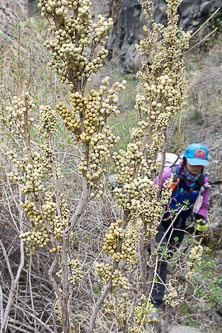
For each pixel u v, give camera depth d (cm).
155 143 169
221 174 497
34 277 240
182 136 582
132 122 515
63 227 127
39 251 257
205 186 327
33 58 425
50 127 125
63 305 130
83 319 246
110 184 255
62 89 367
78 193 273
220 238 415
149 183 110
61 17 104
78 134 113
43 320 257
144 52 200
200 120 612
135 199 112
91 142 108
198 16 736
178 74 193
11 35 471
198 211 337
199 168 315
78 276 154
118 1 906
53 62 109
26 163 122
